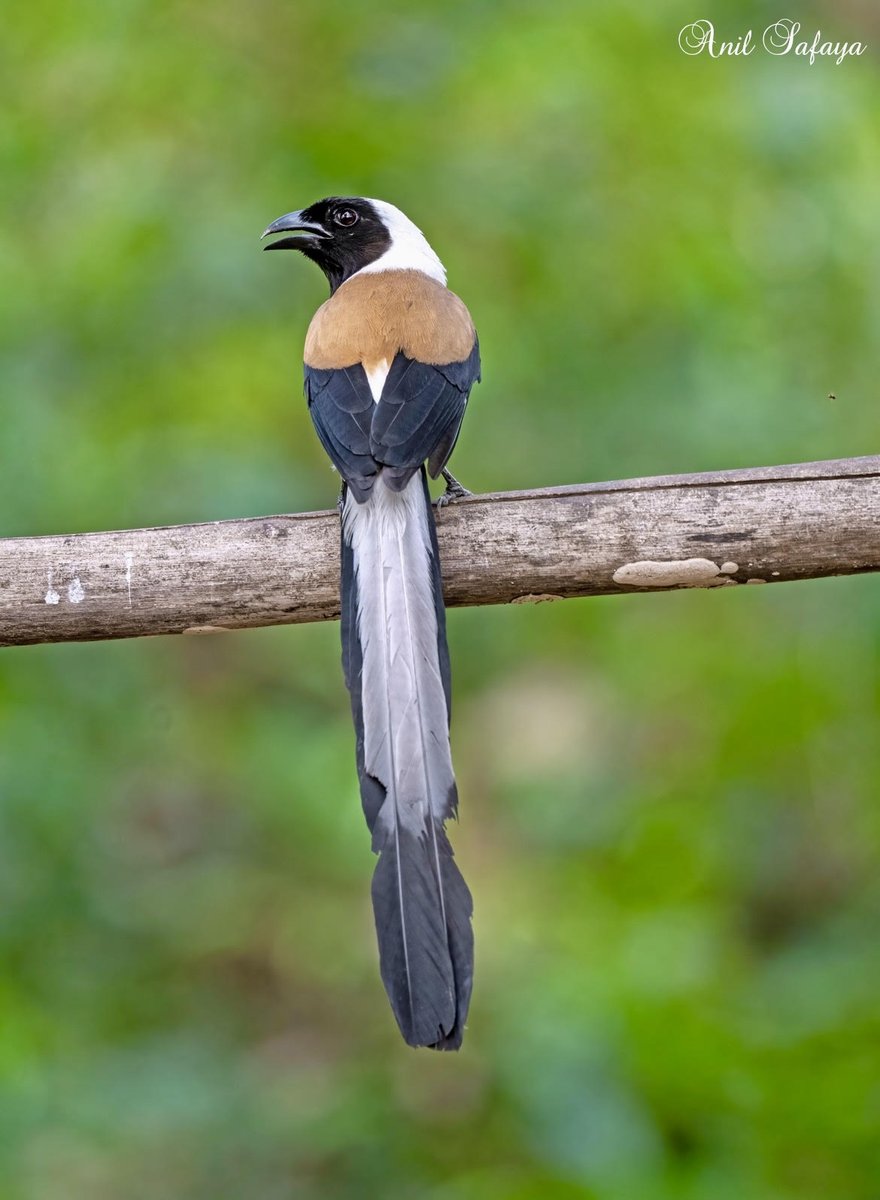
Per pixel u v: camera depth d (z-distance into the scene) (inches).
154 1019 452.1
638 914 458.0
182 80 498.0
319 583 304.7
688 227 494.3
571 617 518.9
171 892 477.1
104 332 474.9
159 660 493.4
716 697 502.3
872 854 484.1
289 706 513.7
